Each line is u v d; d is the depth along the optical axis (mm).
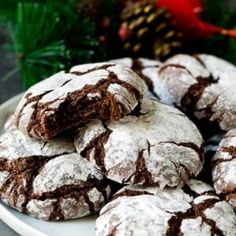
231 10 372
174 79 260
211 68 270
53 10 318
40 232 220
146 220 208
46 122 223
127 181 219
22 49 309
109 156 222
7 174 231
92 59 307
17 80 362
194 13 318
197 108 256
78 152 230
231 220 215
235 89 259
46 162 231
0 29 393
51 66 305
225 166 229
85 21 316
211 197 222
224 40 341
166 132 231
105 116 225
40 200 225
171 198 219
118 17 322
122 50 320
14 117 248
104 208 220
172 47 311
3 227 250
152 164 220
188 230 207
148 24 309
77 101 224
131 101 225
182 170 223
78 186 227
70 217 227
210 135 260
